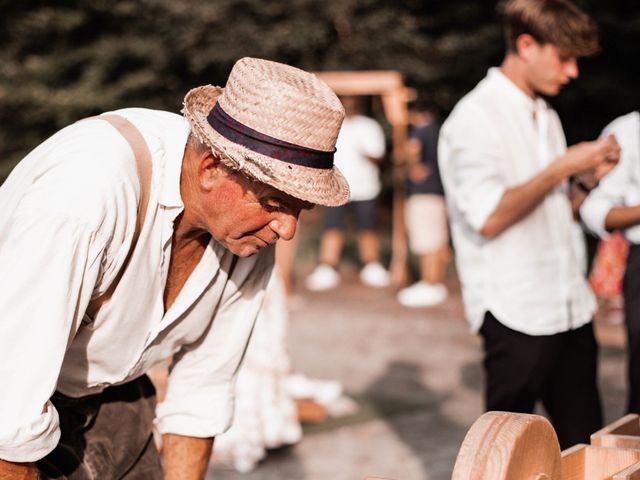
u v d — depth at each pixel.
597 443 2.12
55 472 2.22
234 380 2.57
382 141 11.00
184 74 15.98
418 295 9.91
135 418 2.48
